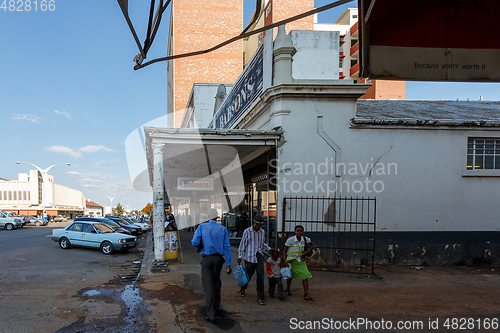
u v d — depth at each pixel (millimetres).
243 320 4703
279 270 5695
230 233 13594
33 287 6527
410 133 9070
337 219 8719
